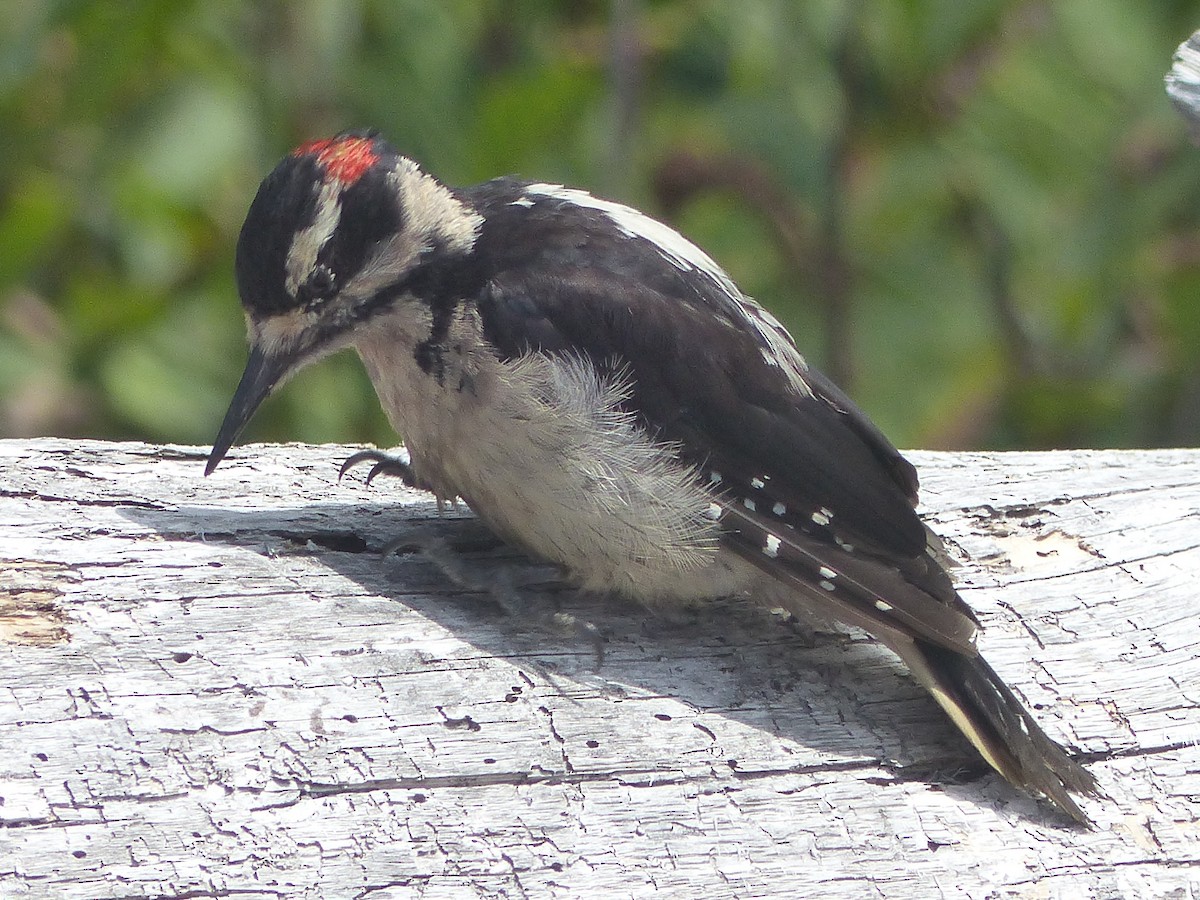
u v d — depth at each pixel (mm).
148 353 12531
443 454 8320
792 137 13328
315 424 12695
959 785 7129
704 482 8023
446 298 8234
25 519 7773
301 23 12727
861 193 13898
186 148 12547
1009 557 8539
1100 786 7168
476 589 7801
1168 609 8180
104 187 12672
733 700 7367
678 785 6855
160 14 12023
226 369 12766
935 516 8852
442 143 12930
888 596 7555
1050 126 13422
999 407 13891
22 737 6461
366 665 7094
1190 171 13180
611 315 8109
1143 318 14297
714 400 8078
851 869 6656
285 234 8227
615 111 12766
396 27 12883
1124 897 6730
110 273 13031
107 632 7023
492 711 6996
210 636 7102
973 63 13375
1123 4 13164
